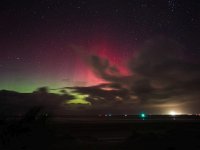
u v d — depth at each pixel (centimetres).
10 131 2561
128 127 4994
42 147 2136
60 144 2269
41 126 2897
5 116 3178
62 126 4756
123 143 2359
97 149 2095
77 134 3506
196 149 2033
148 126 5425
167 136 2627
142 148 2100
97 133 3762
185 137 2573
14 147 2098
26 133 2569
